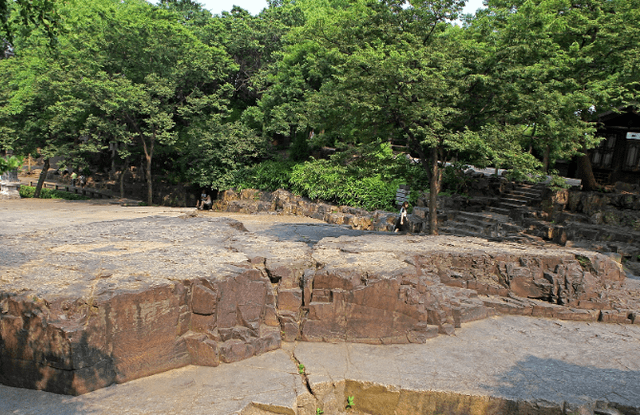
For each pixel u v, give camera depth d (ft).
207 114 98.63
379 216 66.74
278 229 59.47
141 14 81.76
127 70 83.20
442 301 29.63
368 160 46.44
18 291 20.40
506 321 31.63
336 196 78.89
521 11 41.45
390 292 26.35
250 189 94.79
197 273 23.95
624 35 50.57
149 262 25.77
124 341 20.66
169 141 83.66
